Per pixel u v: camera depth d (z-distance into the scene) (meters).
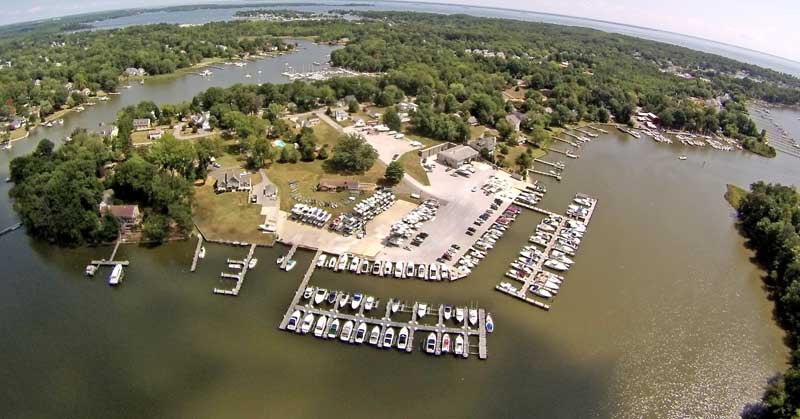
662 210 176.88
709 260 144.25
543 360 101.94
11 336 101.69
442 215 158.00
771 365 104.06
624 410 91.88
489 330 108.50
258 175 177.38
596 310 118.06
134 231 138.75
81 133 188.88
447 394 92.81
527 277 127.50
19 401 87.94
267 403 88.81
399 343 102.75
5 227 143.25
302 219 149.12
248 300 114.75
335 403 89.50
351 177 181.25
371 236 142.88
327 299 114.94
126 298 114.19
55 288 116.81
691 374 100.69
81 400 88.38
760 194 169.75
